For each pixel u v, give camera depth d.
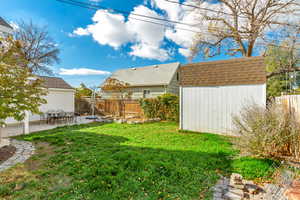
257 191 2.66
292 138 3.74
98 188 2.60
